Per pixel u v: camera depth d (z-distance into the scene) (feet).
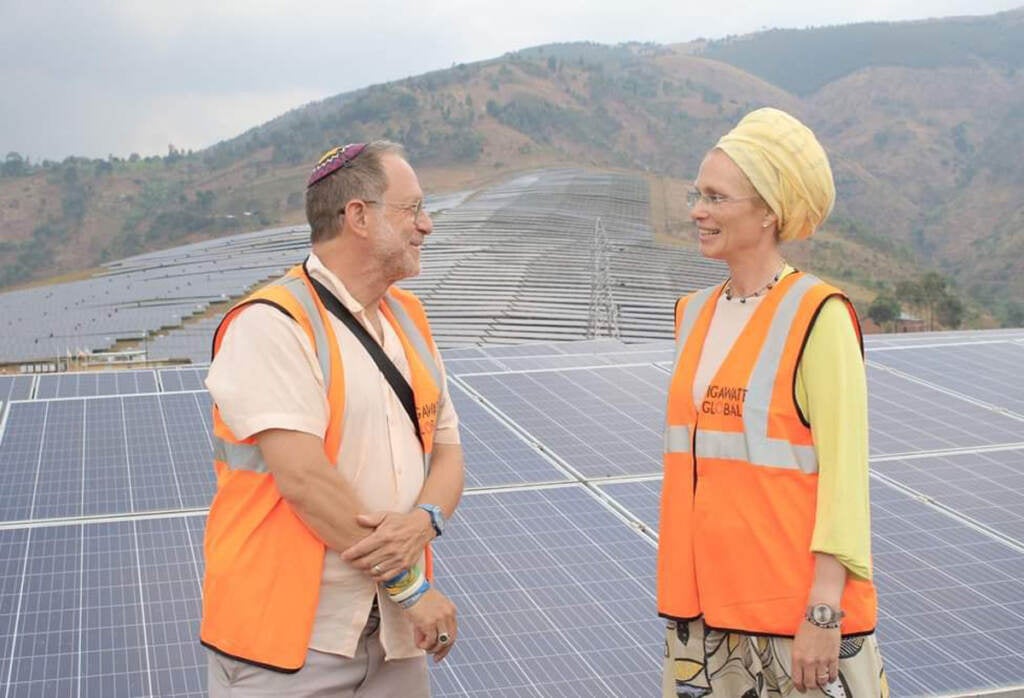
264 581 11.28
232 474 11.49
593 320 121.08
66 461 24.00
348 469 11.60
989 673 16.56
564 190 330.75
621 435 26.91
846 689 11.72
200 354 144.25
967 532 21.66
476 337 135.54
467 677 16.02
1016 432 28.22
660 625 17.62
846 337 11.53
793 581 11.58
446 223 239.91
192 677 15.53
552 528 21.11
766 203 11.89
